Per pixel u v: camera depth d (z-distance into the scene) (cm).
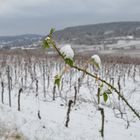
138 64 4272
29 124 1416
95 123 1709
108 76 3266
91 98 2159
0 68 3033
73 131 1477
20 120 1449
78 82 2088
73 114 1845
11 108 1720
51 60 3694
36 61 3606
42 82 2812
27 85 2703
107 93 171
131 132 1609
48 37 155
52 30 156
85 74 173
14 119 1434
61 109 1958
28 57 3800
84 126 1602
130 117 1914
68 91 2184
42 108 1905
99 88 172
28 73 3353
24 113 1645
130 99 2506
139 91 2841
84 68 169
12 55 4188
